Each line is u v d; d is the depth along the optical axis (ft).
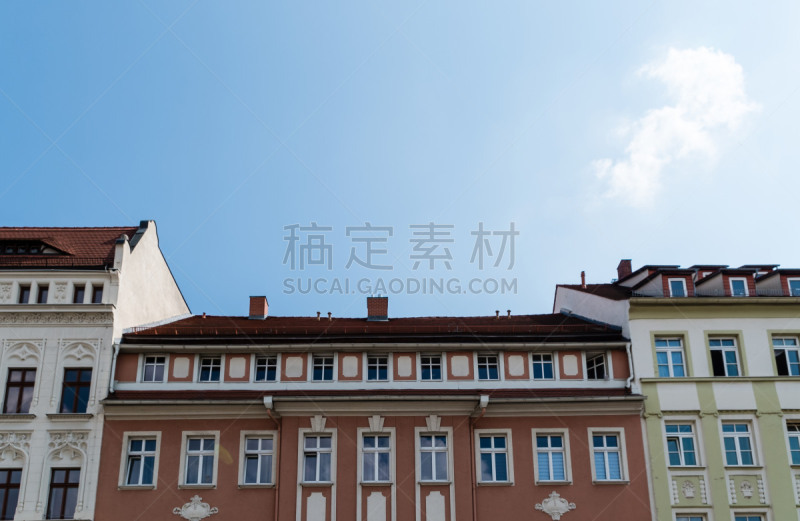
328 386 116.78
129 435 112.16
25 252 127.03
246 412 113.70
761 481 111.55
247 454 112.57
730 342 119.85
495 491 110.42
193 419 113.19
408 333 122.11
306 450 111.96
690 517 110.01
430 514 108.58
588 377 119.14
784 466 112.16
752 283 124.57
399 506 108.88
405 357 118.83
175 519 108.17
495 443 114.21
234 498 109.40
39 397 113.39
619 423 114.21
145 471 111.34
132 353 117.60
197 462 111.96
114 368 115.24
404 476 110.32
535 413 114.42
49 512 108.68
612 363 118.52
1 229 136.26
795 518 109.60
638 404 114.32
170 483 109.70
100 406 112.57
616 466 112.88
